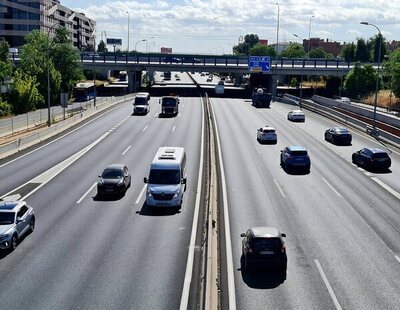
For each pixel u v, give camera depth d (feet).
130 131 220.43
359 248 88.43
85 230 96.22
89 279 74.43
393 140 200.54
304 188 129.18
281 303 67.36
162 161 115.75
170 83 578.66
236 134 217.56
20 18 584.81
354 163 162.40
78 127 232.53
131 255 83.71
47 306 66.08
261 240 75.61
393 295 70.54
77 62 388.37
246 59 435.12
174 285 72.38
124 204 113.91
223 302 67.31
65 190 125.70
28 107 309.83
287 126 248.32
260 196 120.88
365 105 350.02
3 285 72.43
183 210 109.40
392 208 112.98
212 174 130.00
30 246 88.02
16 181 134.51
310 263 81.15
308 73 421.18
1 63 308.40
